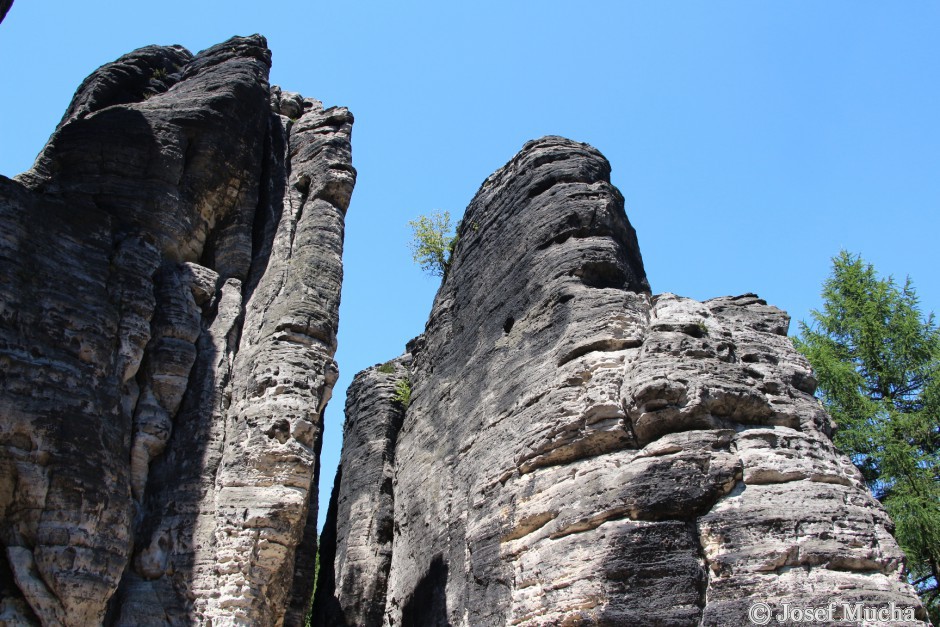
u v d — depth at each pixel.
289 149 31.00
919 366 34.50
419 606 27.28
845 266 37.78
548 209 27.73
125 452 21.73
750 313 25.36
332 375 24.36
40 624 18.31
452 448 28.44
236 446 22.64
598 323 22.97
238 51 31.77
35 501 19.08
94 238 23.62
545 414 22.39
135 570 21.00
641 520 18.86
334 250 27.23
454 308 32.53
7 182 21.98
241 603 20.58
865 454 32.38
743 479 19.25
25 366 20.12
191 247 27.08
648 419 20.16
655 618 17.66
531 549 20.78
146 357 23.83
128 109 27.53
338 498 37.38
